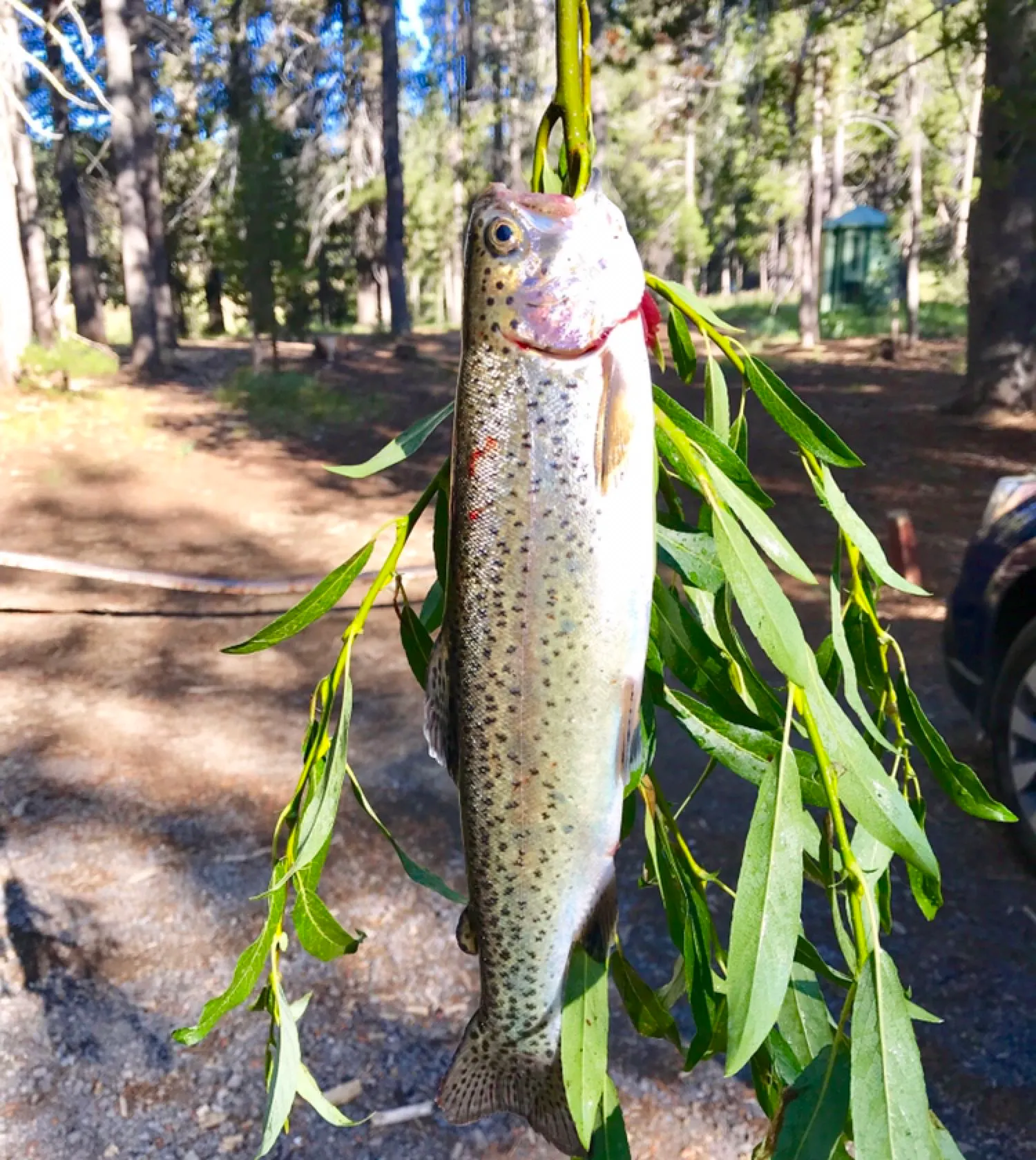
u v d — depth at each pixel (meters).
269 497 12.98
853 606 1.50
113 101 22.92
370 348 28.41
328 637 8.09
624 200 42.41
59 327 26.94
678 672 1.42
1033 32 12.75
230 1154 3.34
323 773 1.42
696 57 16.77
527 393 1.23
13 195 22.75
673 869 1.44
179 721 6.54
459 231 46.56
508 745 1.29
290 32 37.94
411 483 13.77
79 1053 3.74
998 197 14.77
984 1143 3.23
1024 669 4.55
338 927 1.49
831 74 20.91
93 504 12.53
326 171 39.75
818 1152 1.14
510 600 1.26
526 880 1.31
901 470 12.80
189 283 40.34
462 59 45.84
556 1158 3.31
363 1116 3.48
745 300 46.28
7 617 8.65
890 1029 1.10
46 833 5.14
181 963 4.19
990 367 15.36
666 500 1.43
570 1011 1.31
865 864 1.43
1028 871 4.58
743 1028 1.05
